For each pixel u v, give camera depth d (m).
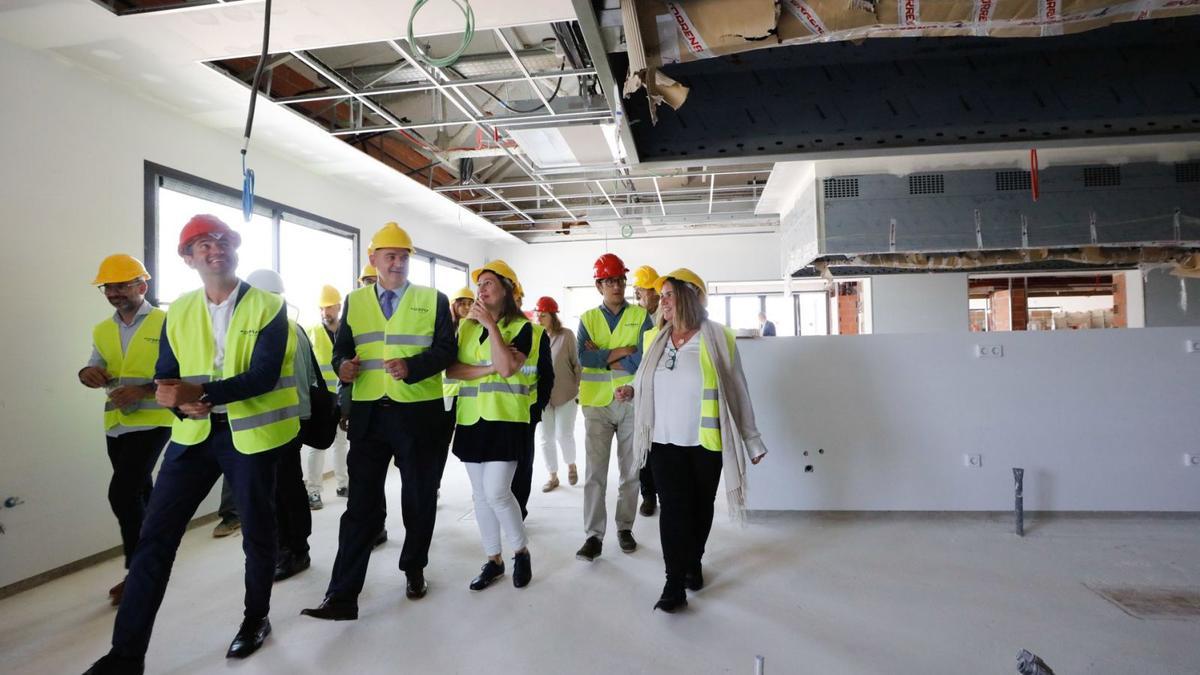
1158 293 6.94
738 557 2.74
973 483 3.26
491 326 2.24
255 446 1.92
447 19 2.84
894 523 3.22
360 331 2.28
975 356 3.26
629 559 2.74
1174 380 3.17
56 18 2.71
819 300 10.06
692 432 2.24
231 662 1.89
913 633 2.00
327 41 3.02
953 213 5.09
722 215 8.17
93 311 3.17
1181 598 2.22
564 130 4.68
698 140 2.29
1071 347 3.22
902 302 7.79
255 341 1.92
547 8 2.76
